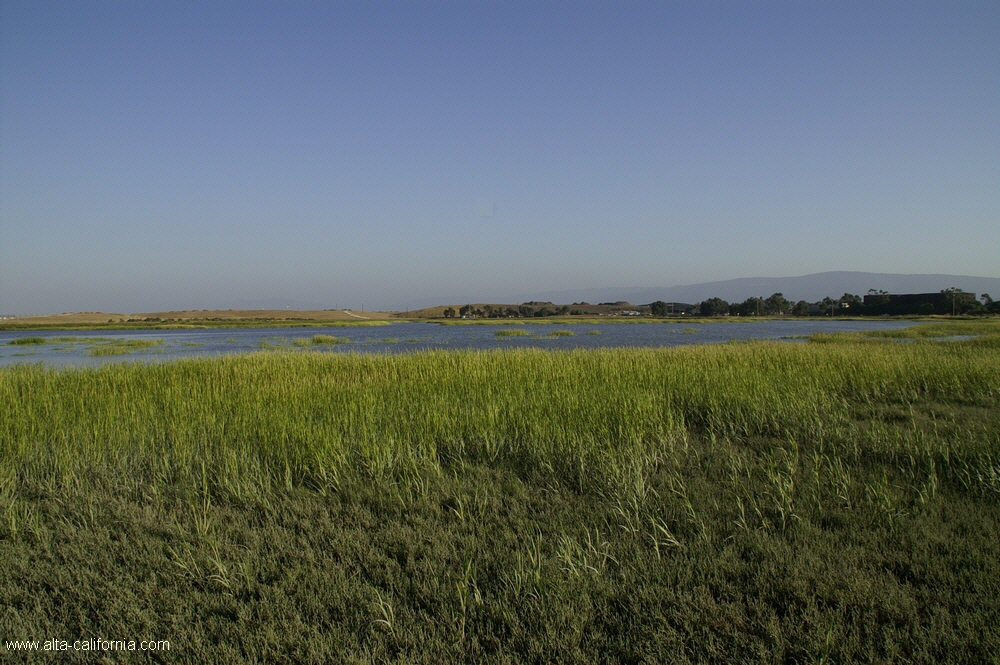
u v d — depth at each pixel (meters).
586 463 5.40
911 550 3.65
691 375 9.98
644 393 8.08
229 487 4.83
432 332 64.00
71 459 5.63
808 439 6.31
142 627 3.03
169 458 5.81
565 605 3.09
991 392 8.94
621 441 5.98
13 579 3.50
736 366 11.72
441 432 6.43
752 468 5.32
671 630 2.89
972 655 2.66
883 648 2.75
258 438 6.29
